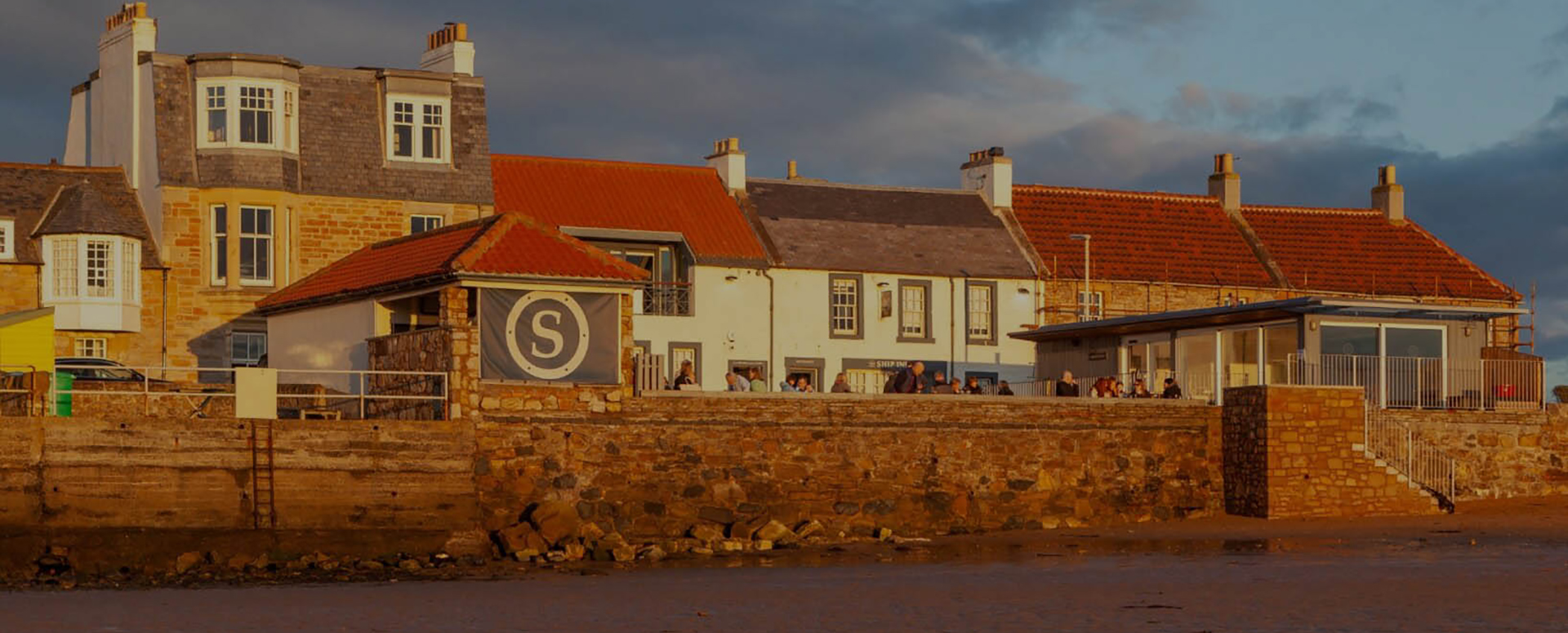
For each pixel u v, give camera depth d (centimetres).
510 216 3881
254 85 4838
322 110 4947
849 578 3088
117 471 3369
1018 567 3266
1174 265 5947
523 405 3722
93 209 4650
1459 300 6153
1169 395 4491
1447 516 4147
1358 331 4441
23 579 3162
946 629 2417
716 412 3869
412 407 3806
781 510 3897
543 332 3756
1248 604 2622
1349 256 6269
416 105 5050
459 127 5100
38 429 3325
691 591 2905
